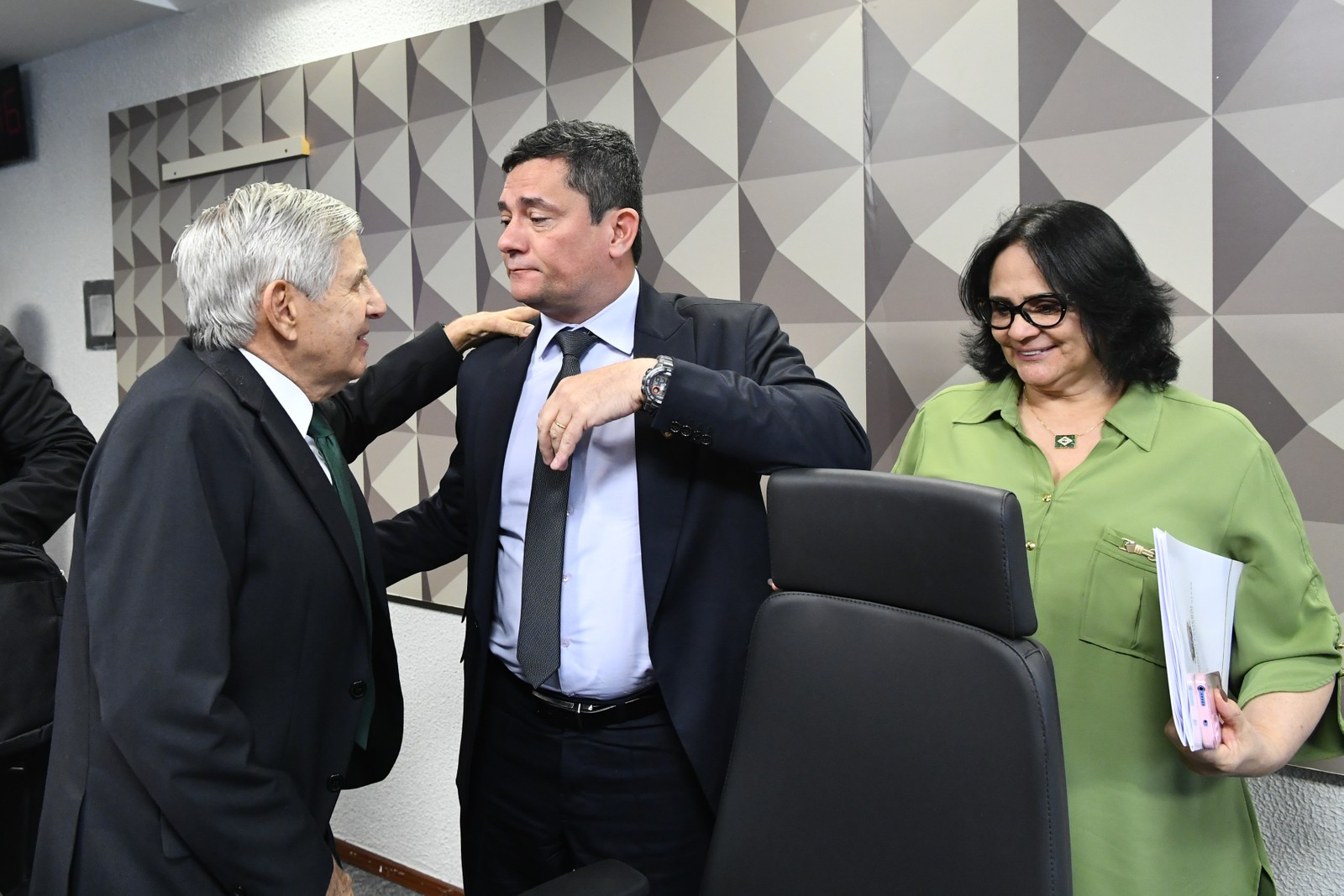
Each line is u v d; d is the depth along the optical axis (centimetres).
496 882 138
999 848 79
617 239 121
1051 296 103
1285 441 126
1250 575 100
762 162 166
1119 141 134
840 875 89
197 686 91
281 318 106
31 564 140
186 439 96
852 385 160
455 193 204
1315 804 133
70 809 97
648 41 176
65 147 281
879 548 89
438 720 221
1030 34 140
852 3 154
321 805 112
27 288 296
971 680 82
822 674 92
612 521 123
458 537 153
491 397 134
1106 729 101
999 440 116
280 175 234
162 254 259
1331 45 119
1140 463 104
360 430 146
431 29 208
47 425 161
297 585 105
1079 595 103
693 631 120
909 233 152
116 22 255
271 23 235
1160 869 98
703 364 125
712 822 125
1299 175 122
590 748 125
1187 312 132
